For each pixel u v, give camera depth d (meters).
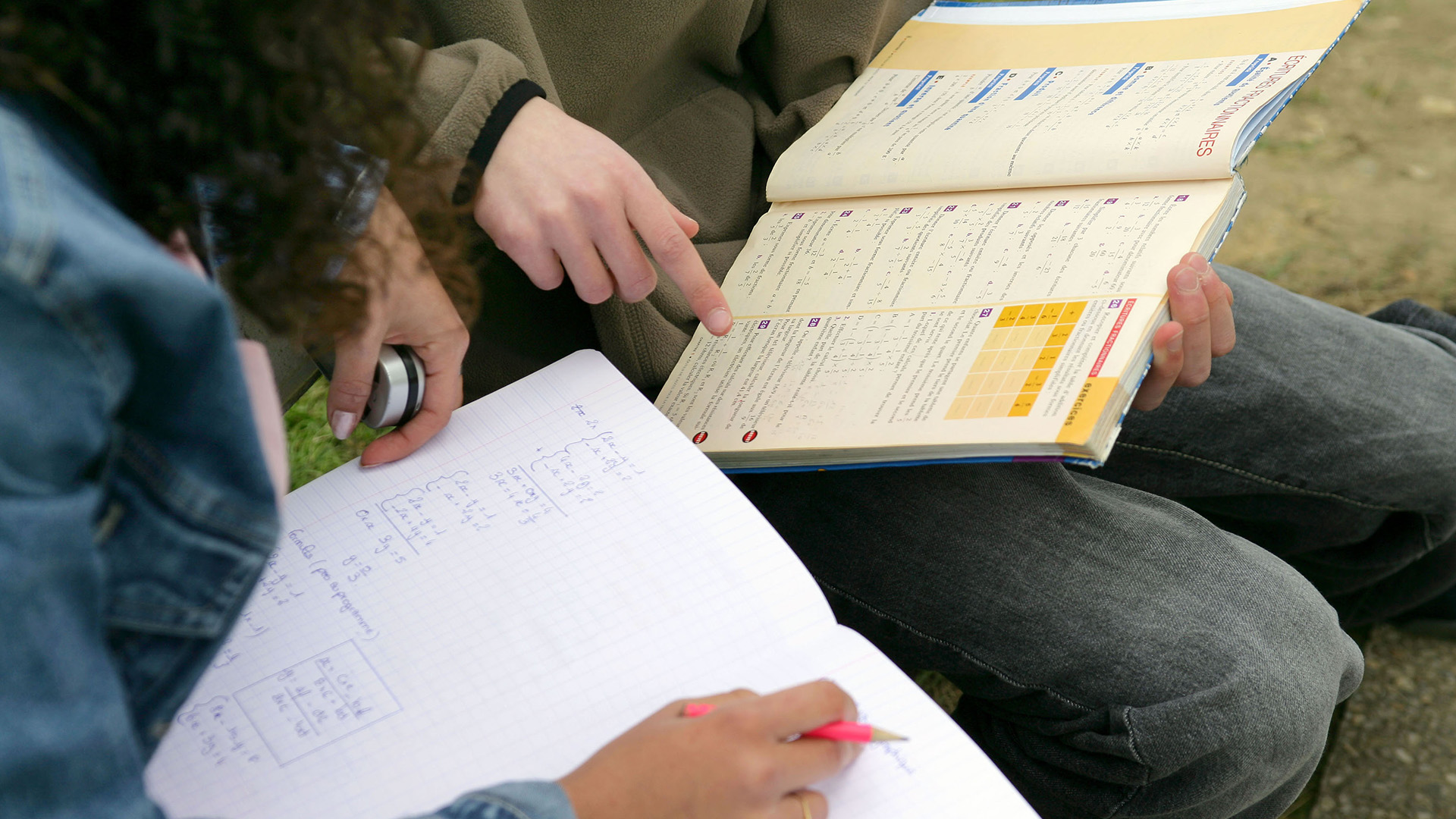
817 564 0.86
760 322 0.82
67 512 0.31
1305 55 0.85
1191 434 1.02
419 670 0.56
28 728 0.31
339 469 0.68
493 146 0.71
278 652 0.58
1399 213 1.92
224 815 0.51
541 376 0.73
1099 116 0.85
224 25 0.36
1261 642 0.77
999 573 0.81
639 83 0.95
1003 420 0.65
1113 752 0.75
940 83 1.01
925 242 0.82
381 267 0.59
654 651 0.56
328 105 0.43
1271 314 1.05
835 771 0.48
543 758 0.52
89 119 0.34
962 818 0.48
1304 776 0.86
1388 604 1.22
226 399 0.34
